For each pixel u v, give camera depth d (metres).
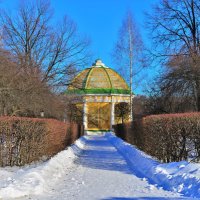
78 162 16.48
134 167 14.38
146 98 32.22
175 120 13.17
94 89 61.88
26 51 28.38
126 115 60.34
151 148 15.79
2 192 8.14
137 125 22.05
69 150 19.69
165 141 13.59
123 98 61.97
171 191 9.12
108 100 61.44
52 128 16.77
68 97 32.12
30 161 13.91
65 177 11.71
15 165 13.59
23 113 22.56
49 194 8.67
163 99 21.78
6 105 20.84
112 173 12.75
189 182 9.07
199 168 10.06
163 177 10.47
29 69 23.88
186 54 21.58
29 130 13.79
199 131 12.65
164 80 21.53
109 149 25.81
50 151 16.28
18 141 13.70
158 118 14.16
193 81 20.42
